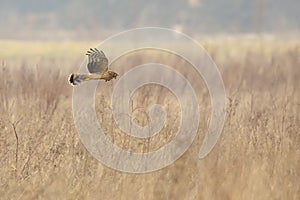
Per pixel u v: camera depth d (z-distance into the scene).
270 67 74.12
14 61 89.88
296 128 38.56
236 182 31.88
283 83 63.97
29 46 141.00
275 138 37.28
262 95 55.19
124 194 31.53
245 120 40.78
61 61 90.00
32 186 31.88
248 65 80.88
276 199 31.75
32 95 47.53
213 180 32.28
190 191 32.22
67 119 40.12
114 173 33.53
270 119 40.84
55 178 32.34
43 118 40.69
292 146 36.06
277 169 33.56
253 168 33.28
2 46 137.12
